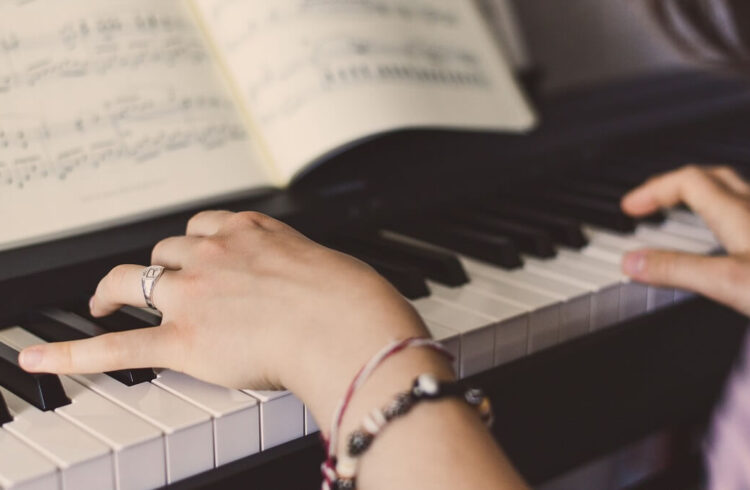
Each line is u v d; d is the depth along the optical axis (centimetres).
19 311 80
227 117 93
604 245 96
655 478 111
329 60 96
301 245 73
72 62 88
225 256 72
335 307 68
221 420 71
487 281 88
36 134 85
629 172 109
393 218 96
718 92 135
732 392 96
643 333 90
